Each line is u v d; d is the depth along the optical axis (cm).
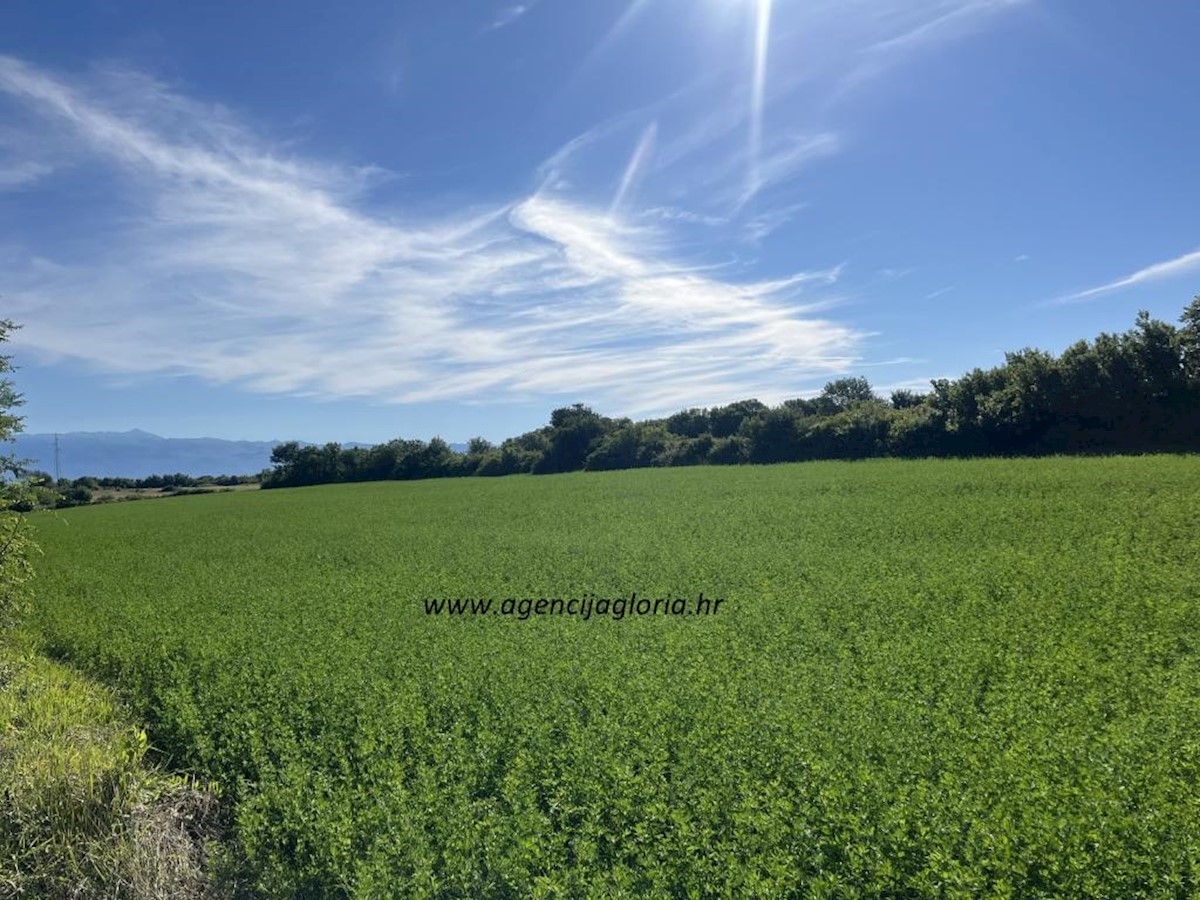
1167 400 4706
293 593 1738
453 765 753
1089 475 3216
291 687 1023
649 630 1250
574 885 573
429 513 3941
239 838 741
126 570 2378
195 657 1209
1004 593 1458
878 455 5794
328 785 747
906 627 1225
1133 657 1032
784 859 555
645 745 763
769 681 945
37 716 962
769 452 6506
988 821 579
